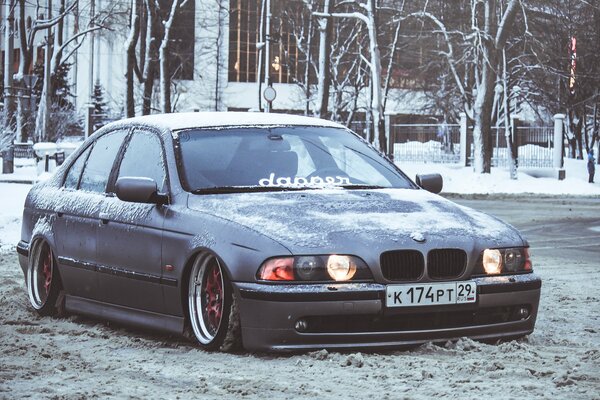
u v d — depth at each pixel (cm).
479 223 880
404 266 815
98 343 899
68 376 741
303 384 704
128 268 940
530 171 6138
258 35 9712
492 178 5531
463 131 6588
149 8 7119
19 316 1069
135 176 977
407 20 6981
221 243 833
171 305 888
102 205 992
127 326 990
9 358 816
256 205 865
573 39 7562
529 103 8162
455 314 838
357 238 815
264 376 737
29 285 1098
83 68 11750
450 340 840
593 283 1423
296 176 932
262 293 797
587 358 805
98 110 10200
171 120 1002
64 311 1059
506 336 866
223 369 766
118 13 7956
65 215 1042
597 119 8756
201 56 11950
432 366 765
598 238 2281
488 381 713
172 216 894
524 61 7344
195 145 952
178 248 873
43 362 800
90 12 8144
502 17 6197
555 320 1062
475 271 841
